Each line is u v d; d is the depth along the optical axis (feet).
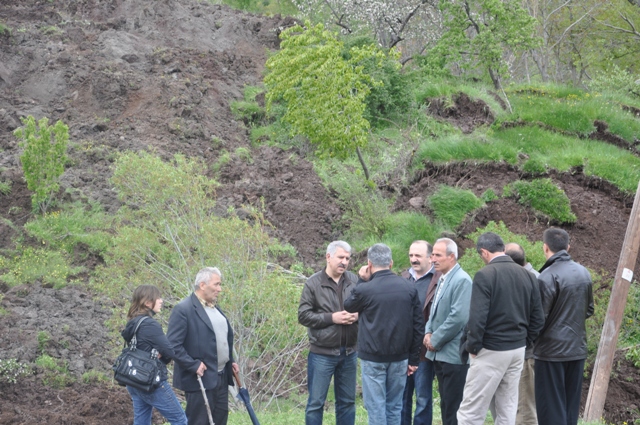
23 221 50.26
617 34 114.32
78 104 65.92
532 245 48.19
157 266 36.11
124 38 76.54
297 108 54.60
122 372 20.52
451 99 74.08
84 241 47.88
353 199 53.62
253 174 57.21
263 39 89.86
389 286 21.03
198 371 20.79
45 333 37.55
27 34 74.90
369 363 21.08
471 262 44.57
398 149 60.80
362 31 88.02
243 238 35.37
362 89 55.98
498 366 19.65
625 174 57.72
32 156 49.29
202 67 76.23
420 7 90.74
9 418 30.71
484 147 59.41
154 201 38.99
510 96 78.07
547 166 58.65
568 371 21.74
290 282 37.55
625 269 36.65
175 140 61.21
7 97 66.44
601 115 70.64
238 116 69.67
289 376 37.11
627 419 38.86
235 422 26.94
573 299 21.33
